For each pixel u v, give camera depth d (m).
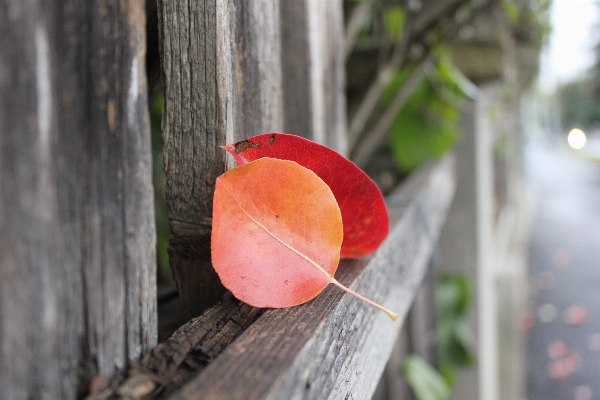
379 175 1.32
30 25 0.25
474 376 1.37
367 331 0.38
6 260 0.25
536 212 7.14
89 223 0.27
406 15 1.02
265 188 0.31
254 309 0.33
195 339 0.31
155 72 0.37
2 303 0.25
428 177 0.91
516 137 4.26
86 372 0.28
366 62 1.11
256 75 0.38
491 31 1.24
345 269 0.39
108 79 0.28
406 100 1.17
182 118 0.34
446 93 1.17
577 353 2.98
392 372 1.02
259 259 0.31
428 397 0.95
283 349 0.29
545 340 3.19
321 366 0.30
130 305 0.29
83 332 0.27
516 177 4.30
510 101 2.76
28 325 0.25
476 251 1.35
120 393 0.27
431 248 0.70
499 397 2.19
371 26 1.14
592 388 2.56
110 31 0.28
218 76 0.34
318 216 0.32
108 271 0.28
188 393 0.26
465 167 1.34
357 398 0.35
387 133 1.26
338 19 0.56
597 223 6.23
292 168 0.32
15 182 0.25
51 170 0.26
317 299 0.33
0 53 0.24
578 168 11.99
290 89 0.47
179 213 0.35
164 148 0.35
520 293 3.53
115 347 0.29
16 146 0.25
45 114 0.26
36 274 0.25
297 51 0.47
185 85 0.34
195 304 0.37
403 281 0.50
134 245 0.29
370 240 0.38
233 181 0.31
